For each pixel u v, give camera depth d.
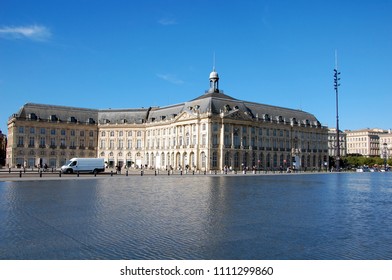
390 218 16.97
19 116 105.81
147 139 114.81
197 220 15.90
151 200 23.19
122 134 117.56
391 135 198.50
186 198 24.61
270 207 20.55
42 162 108.62
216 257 10.20
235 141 96.94
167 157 105.19
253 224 15.11
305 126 117.12
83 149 115.88
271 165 106.06
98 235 12.78
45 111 111.12
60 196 25.12
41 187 32.59
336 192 31.20
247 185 38.78
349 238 12.63
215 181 45.81
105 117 120.12
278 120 110.12
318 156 121.12
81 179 45.25
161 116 110.69
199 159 93.81
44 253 10.49
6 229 13.72
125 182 41.31
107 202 21.92
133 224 14.81
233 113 95.44
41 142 109.06
